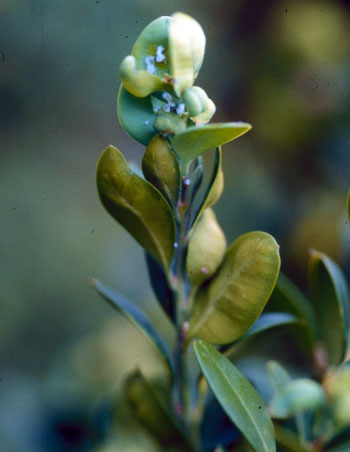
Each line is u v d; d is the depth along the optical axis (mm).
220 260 155
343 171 310
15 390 289
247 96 335
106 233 363
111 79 365
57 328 336
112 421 198
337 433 165
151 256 161
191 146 149
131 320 167
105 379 245
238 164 328
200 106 146
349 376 169
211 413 171
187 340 159
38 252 347
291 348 234
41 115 365
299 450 151
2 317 331
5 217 351
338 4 328
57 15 359
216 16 343
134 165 174
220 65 340
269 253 150
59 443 226
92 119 369
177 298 159
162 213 154
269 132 326
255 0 337
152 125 152
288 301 178
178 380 165
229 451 171
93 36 359
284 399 165
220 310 155
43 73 364
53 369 296
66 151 368
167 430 168
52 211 359
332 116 316
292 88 327
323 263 171
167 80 147
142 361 256
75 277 349
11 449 256
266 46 335
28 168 360
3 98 360
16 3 359
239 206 320
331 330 178
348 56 325
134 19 359
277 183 319
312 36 327
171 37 145
